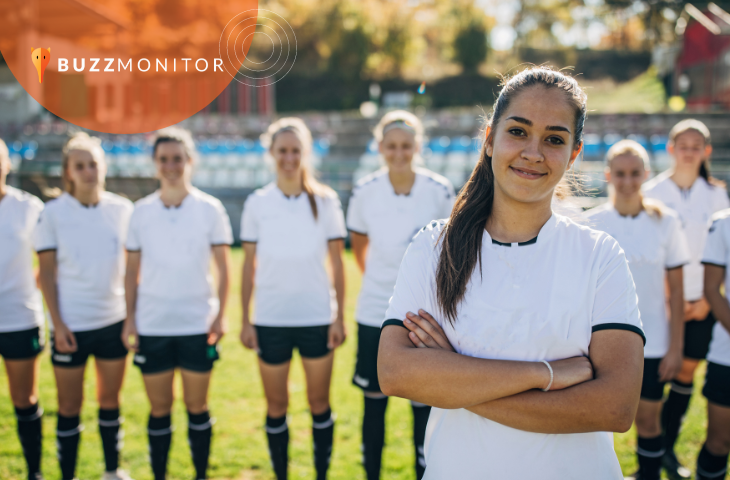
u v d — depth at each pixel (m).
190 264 3.18
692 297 3.80
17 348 3.29
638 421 3.08
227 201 11.84
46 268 3.21
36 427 3.33
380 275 3.27
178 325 3.14
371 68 26.00
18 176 11.41
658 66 24.64
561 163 1.34
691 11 20.36
